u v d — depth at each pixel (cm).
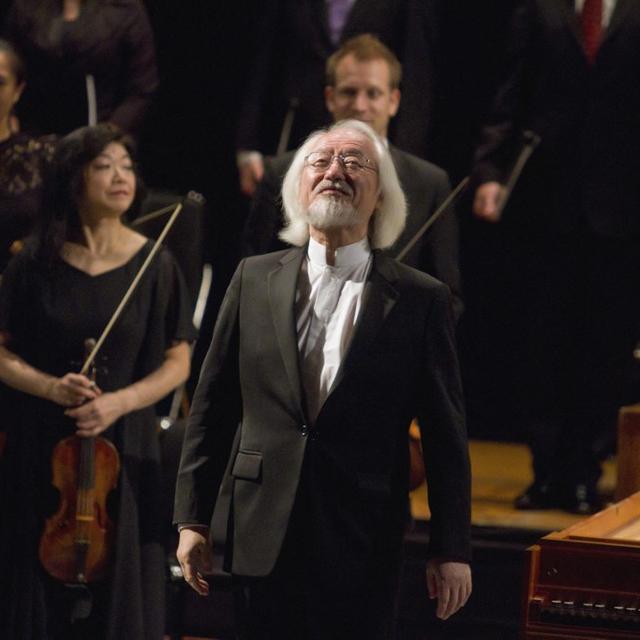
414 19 1942
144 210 1786
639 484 1625
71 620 1425
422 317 1135
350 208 1122
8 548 1452
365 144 1145
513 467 2138
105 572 1444
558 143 1839
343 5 1970
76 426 1459
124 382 1478
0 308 1488
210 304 2419
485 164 1858
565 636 1074
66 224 1499
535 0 1856
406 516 1146
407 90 1936
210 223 2488
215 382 1166
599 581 1088
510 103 1870
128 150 1509
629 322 1847
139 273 1498
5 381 1461
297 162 1174
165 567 1558
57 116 1984
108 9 1984
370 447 1124
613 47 1836
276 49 1989
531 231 1855
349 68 1588
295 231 1177
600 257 1831
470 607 1691
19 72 1784
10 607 1440
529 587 1084
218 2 2480
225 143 2502
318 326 1140
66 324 1470
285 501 1109
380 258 1155
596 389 1833
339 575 1106
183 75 2503
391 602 1120
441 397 1127
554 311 1844
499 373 2442
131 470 1462
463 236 2447
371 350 1120
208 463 1161
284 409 1125
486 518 1745
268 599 1118
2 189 1766
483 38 2453
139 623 1443
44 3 1994
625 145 1833
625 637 1063
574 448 1819
